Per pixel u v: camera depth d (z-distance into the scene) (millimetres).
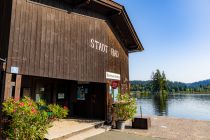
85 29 10586
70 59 9453
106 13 12180
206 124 12172
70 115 13023
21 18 7691
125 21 12711
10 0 7699
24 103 6539
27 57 7699
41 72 8109
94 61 10938
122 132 9703
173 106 44062
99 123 10609
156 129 10523
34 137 6383
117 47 13500
